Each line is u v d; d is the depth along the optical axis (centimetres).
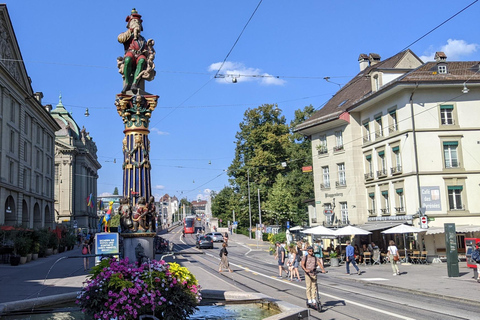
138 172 932
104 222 3062
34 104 5300
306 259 1276
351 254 2406
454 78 3180
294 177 6234
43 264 3231
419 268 2638
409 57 3875
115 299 720
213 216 10512
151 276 754
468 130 3206
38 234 3934
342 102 4356
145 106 971
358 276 2283
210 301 999
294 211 5834
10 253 3256
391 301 1418
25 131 5084
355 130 3947
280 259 2248
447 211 3106
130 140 950
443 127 3194
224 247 2461
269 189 6303
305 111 6912
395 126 3431
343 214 4025
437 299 1476
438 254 3023
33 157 5400
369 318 1109
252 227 7294
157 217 1029
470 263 2320
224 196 10056
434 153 3170
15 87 4600
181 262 3203
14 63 4628
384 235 3472
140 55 981
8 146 4391
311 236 4512
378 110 3644
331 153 4184
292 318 789
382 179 3578
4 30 4331
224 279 2056
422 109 3212
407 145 3231
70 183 8869
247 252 4781
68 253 4772
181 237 8300
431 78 3180
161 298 737
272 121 6675
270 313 886
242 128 6688
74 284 1850
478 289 1670
